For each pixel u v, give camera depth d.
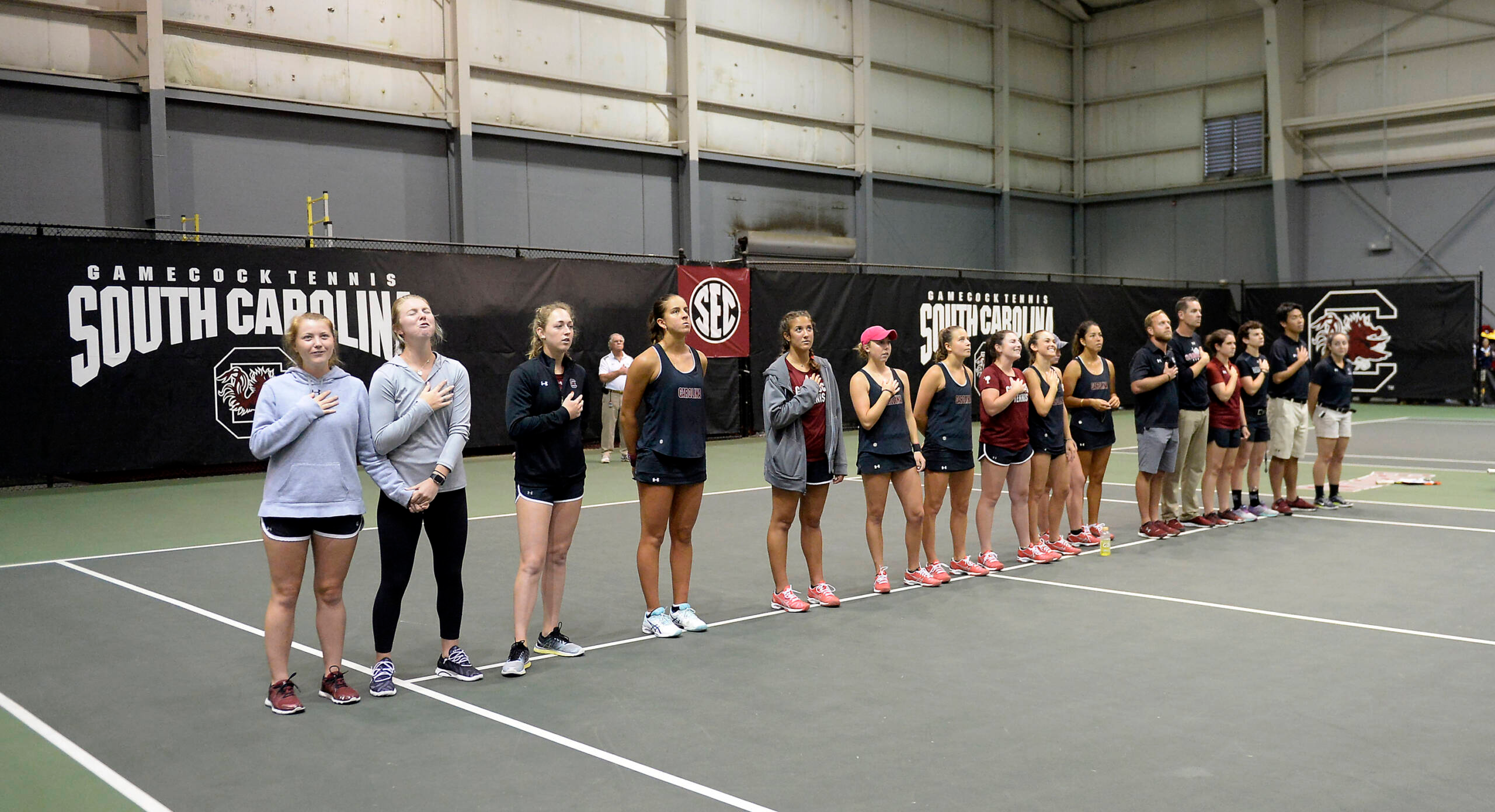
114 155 16.25
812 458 6.62
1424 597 6.84
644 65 22.03
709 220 23.23
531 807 3.76
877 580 7.10
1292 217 27.44
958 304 21.27
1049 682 5.14
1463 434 18.17
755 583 7.43
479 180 19.97
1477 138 25.16
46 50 15.67
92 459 12.66
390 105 18.83
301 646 5.91
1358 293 25.50
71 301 12.52
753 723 4.62
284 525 4.70
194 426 13.29
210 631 6.23
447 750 4.32
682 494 6.12
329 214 18.25
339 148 18.33
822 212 25.20
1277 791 3.84
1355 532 9.19
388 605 5.03
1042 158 30.53
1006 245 29.17
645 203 22.25
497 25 19.91
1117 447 16.81
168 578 7.68
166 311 13.07
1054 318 23.12
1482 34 24.89
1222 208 28.98
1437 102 25.12
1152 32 29.69
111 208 16.25
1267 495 11.46
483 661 5.62
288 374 4.77
